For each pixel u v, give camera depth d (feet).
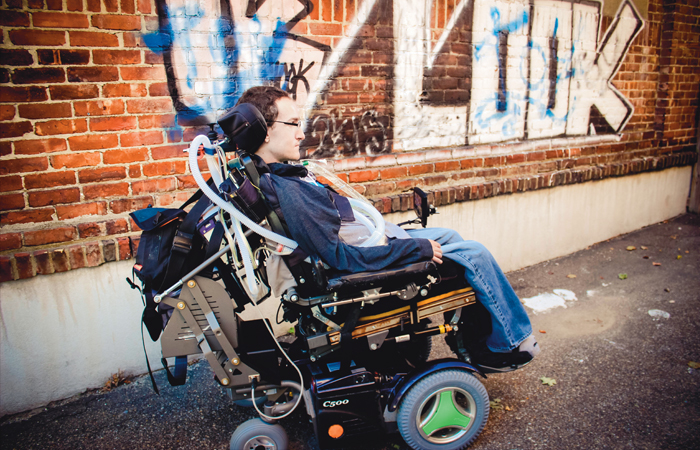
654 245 16.87
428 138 12.94
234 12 9.63
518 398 9.01
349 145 11.68
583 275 14.55
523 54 14.24
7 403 8.78
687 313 12.03
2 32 7.95
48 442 8.16
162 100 9.30
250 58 9.98
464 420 7.54
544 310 12.46
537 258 15.52
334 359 7.20
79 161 8.82
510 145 14.46
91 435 8.32
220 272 6.80
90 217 9.07
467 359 7.92
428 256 6.63
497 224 14.17
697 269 14.67
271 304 10.92
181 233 6.24
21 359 8.72
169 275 6.20
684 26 17.99
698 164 19.89
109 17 8.61
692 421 8.22
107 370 9.56
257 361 6.81
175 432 8.39
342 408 7.00
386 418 7.32
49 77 8.35
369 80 11.64
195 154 5.91
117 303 9.34
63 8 8.25
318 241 6.12
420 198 8.29
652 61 17.90
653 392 9.04
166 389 9.53
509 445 7.82
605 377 9.57
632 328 11.43
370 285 6.44
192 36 9.34
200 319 6.50
